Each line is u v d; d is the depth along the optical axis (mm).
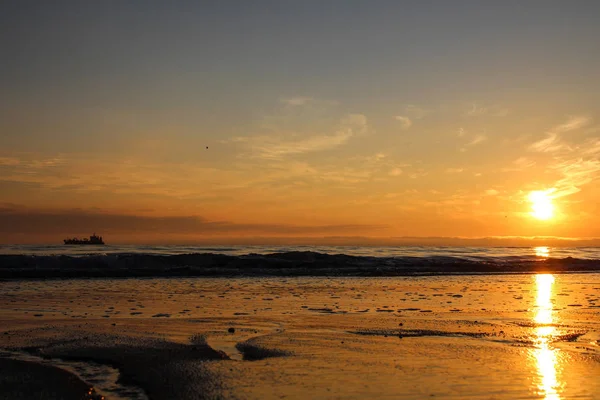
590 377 8383
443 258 45188
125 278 27609
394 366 9031
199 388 7668
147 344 10742
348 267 36375
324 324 13516
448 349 10484
